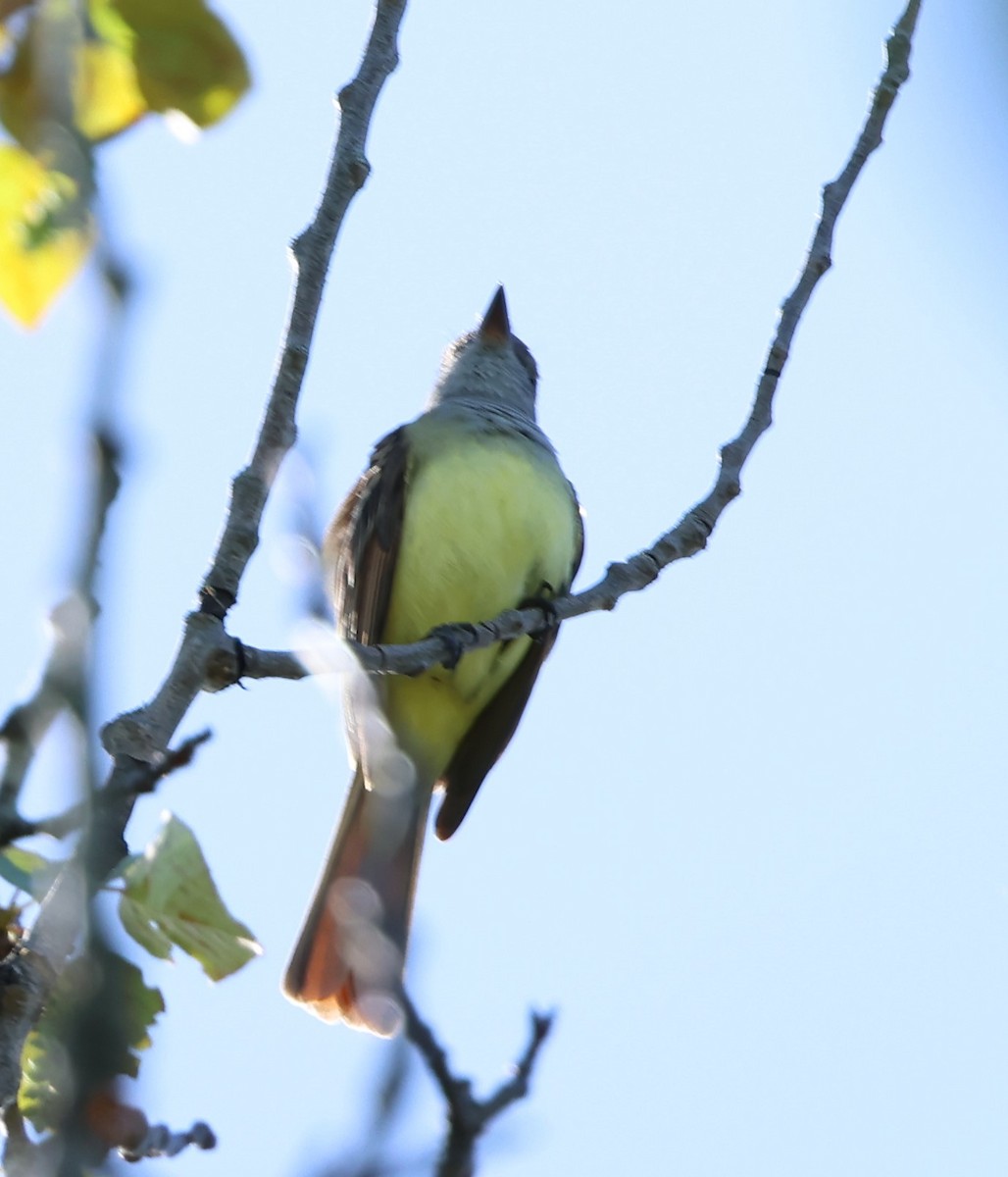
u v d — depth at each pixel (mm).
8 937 5320
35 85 5332
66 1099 3418
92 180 4586
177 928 5301
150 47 5945
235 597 5859
